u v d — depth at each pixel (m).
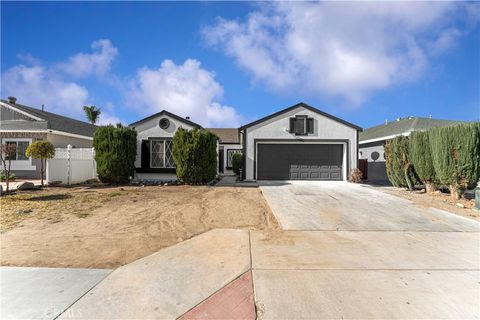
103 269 3.77
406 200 9.41
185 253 4.40
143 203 8.45
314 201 9.10
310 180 16.09
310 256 4.30
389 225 6.20
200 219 6.60
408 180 12.01
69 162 13.30
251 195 10.31
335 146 16.22
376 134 21.56
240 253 4.41
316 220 6.60
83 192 10.58
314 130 16.12
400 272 3.72
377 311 2.80
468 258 4.25
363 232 5.65
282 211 7.54
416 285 3.36
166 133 14.83
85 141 19.77
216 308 2.85
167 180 14.49
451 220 6.67
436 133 10.27
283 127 16.14
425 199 9.66
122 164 13.20
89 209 7.54
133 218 6.62
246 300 3.00
